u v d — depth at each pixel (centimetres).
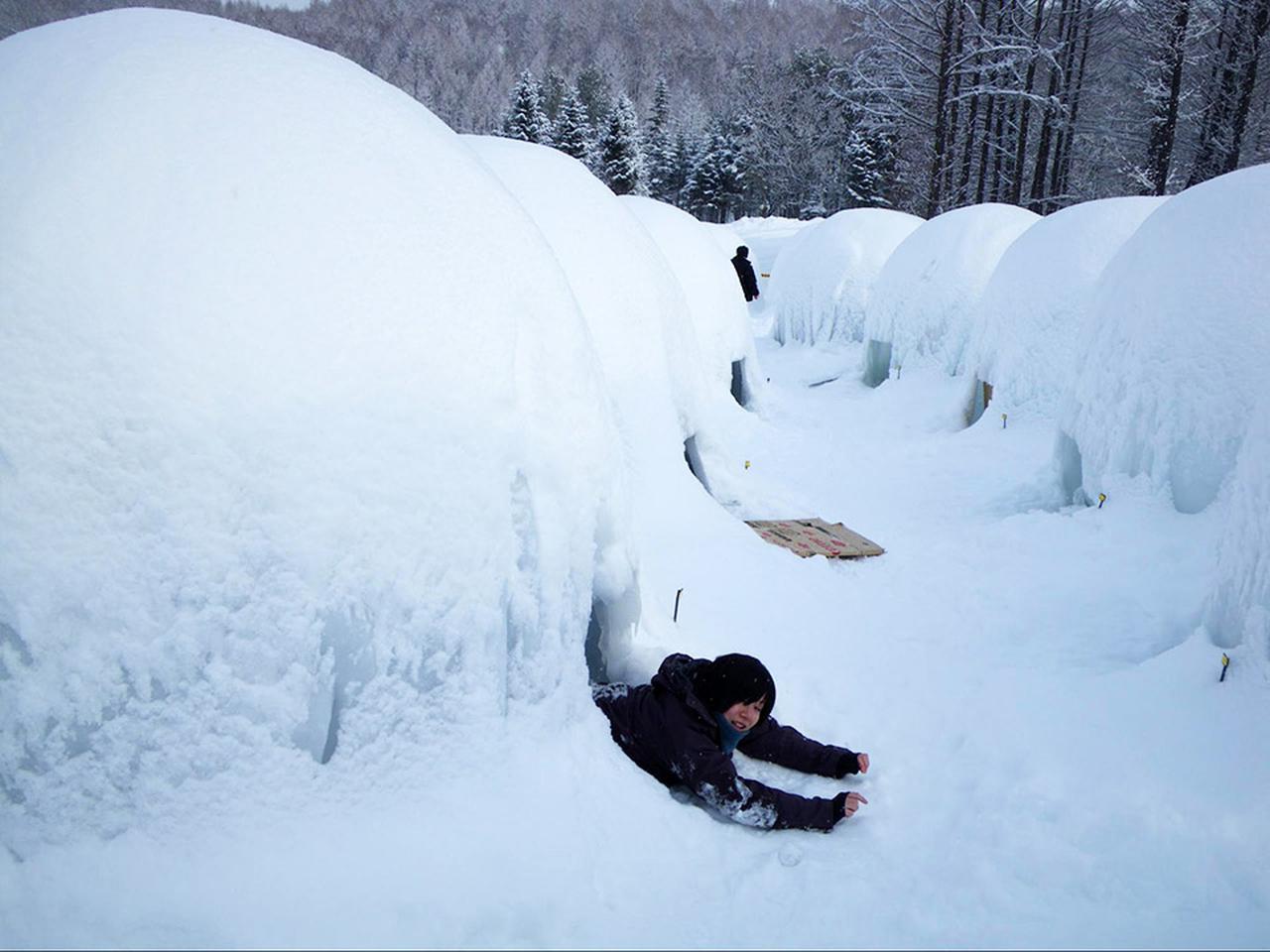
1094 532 520
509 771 230
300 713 212
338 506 221
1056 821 246
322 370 223
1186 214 546
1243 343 491
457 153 293
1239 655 304
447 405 240
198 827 201
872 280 1349
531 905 199
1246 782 252
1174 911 209
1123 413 544
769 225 3200
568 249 538
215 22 290
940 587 478
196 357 213
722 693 254
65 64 248
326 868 200
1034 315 826
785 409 1023
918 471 755
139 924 185
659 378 548
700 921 201
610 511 286
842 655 375
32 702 198
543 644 251
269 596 212
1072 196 2734
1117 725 293
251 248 225
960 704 325
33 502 201
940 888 217
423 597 229
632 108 5528
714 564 466
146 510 206
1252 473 325
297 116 255
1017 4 2520
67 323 209
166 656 204
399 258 244
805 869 224
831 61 5666
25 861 193
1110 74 2816
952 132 2467
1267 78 2348
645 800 241
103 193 220
